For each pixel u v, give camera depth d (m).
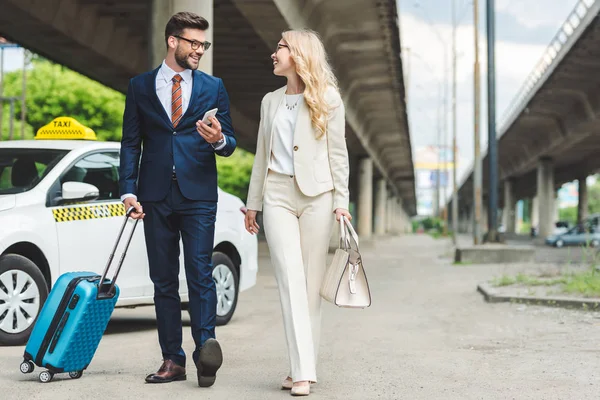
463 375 6.63
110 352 7.82
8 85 57.12
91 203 8.91
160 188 6.02
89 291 6.06
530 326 10.07
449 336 9.24
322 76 5.84
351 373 6.73
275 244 5.84
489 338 9.04
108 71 30.19
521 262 27.39
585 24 32.75
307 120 5.84
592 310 11.55
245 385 6.12
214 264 10.17
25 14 22.03
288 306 5.77
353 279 5.76
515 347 8.28
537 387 6.09
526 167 74.19
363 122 49.00
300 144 5.84
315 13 25.56
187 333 9.38
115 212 9.09
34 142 9.20
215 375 6.00
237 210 10.95
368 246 47.25
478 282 18.14
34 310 8.30
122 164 6.12
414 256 35.56
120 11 24.84
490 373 6.71
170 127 6.04
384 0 25.33
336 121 5.87
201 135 5.87
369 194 58.69
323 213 5.88
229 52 27.91
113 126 56.16
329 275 5.79
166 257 6.14
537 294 13.24
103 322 6.25
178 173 6.00
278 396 5.71
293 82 5.94
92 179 9.05
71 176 8.87
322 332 9.59
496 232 29.27
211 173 6.12
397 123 52.72
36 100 56.22
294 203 5.89
